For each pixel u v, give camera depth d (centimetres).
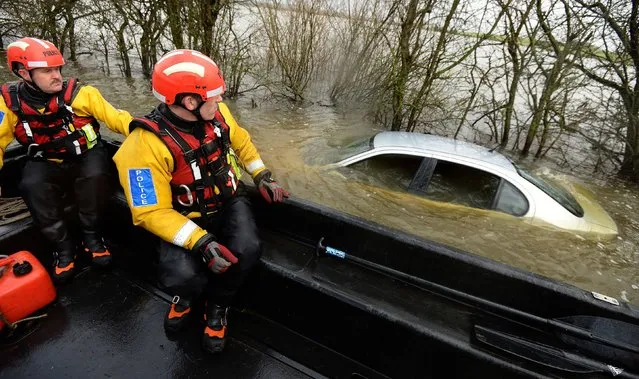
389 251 220
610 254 371
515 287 195
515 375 165
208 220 193
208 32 884
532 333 188
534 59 723
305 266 215
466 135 848
